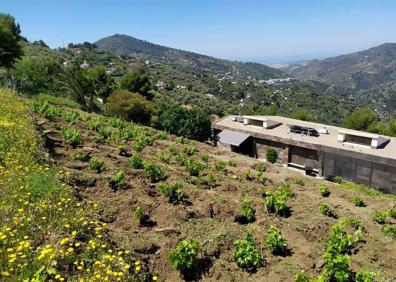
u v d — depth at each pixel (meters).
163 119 43.47
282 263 9.48
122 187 12.03
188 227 10.45
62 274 6.67
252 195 14.55
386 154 27.72
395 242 11.69
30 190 9.00
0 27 36.41
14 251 6.88
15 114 16.69
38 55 94.56
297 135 34.50
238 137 36.72
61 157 13.72
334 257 9.19
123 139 21.59
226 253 9.59
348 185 24.75
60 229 7.90
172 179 14.26
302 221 12.34
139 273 7.80
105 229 8.95
